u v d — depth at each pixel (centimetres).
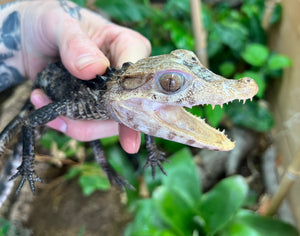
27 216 25
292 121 27
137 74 15
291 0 31
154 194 22
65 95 18
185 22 33
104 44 20
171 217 21
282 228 20
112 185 27
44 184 26
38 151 26
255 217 21
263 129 29
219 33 33
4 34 21
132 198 26
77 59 16
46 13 19
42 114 17
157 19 31
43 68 22
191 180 23
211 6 41
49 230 25
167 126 15
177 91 14
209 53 33
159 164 21
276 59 30
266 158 29
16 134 23
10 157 23
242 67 33
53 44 20
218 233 21
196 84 14
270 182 27
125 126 18
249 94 14
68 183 28
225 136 15
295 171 20
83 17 20
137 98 15
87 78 17
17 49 22
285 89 31
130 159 26
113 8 29
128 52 19
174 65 14
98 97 17
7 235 23
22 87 24
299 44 29
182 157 24
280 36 34
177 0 33
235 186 21
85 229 25
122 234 25
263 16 37
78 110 18
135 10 29
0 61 22
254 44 32
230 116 29
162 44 33
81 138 19
